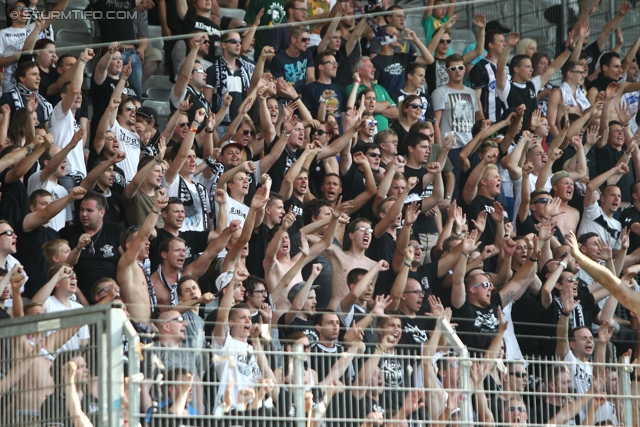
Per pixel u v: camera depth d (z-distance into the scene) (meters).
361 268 26.02
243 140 29.94
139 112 29.77
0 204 25.22
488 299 26.80
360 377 17.80
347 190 31.00
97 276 24.72
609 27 41.53
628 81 40.88
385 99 35.88
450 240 27.91
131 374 16.08
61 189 26.77
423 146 31.48
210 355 17.12
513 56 40.09
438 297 27.23
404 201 30.02
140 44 34.28
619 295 18.05
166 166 27.16
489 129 34.03
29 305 21.11
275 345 20.27
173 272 24.50
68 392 16.33
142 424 16.31
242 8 40.38
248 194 29.42
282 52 35.41
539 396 19.03
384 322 22.33
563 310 27.95
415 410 17.98
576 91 38.66
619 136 36.91
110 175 26.77
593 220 33.62
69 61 30.47
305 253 25.25
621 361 22.00
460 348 18.89
